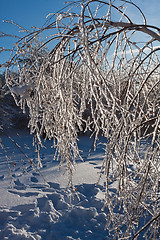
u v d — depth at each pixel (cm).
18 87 166
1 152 1051
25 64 197
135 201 199
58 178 653
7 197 498
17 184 603
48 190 555
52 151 1067
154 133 182
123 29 176
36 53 196
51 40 210
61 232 388
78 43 177
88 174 681
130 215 199
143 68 242
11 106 2034
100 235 384
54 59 230
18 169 755
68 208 468
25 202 473
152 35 200
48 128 221
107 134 195
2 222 408
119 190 204
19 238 360
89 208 449
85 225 413
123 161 191
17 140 1495
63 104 201
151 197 223
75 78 232
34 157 946
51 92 208
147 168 186
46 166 786
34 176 673
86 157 916
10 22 193
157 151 203
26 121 1986
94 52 190
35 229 393
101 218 430
